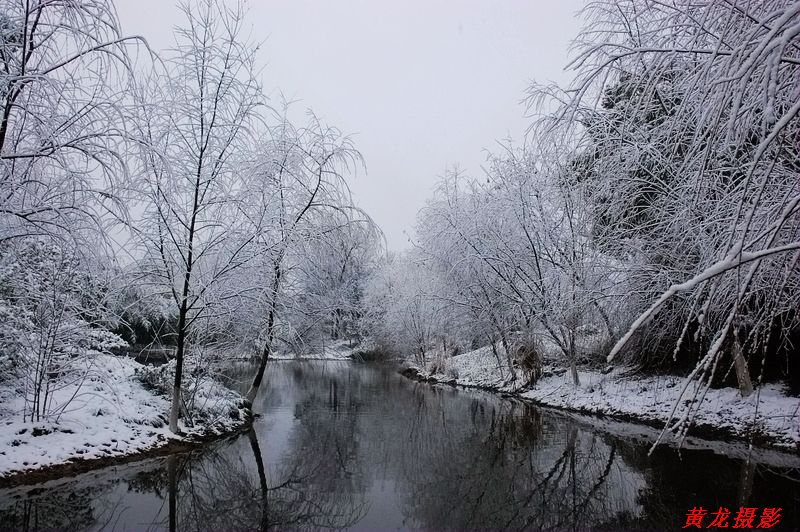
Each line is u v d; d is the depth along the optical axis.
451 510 8.13
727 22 4.39
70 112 7.08
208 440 12.44
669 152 9.51
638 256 12.91
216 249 12.12
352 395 21.70
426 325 30.30
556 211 17.48
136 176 10.19
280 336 15.11
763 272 6.77
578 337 18.75
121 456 10.24
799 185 5.90
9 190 7.02
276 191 13.54
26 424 9.88
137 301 11.93
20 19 6.62
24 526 7.27
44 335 10.26
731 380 13.34
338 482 9.66
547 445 12.27
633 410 14.50
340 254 15.62
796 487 8.23
